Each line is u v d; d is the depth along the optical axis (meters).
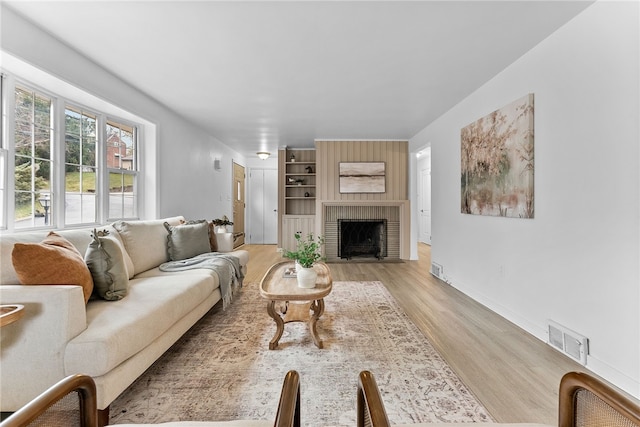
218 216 6.15
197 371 1.98
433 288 3.97
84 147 3.11
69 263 1.78
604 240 1.93
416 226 6.03
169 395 1.73
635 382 1.75
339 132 5.53
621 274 1.83
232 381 1.87
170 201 4.25
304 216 6.56
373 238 6.25
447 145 4.27
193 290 2.37
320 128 5.25
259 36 2.40
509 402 1.68
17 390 1.43
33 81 2.52
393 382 1.86
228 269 3.11
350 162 6.04
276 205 8.44
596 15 1.97
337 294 3.69
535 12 2.09
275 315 2.33
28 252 1.63
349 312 3.07
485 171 3.23
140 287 2.30
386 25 2.25
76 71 2.63
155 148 3.88
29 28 2.21
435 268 4.64
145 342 1.72
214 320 2.87
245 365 2.06
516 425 0.97
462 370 2.00
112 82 3.08
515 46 2.54
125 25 2.26
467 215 3.68
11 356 1.43
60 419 0.75
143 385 1.83
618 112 1.83
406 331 2.61
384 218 6.15
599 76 1.95
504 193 2.90
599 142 1.96
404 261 5.87
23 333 1.43
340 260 5.96
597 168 1.97
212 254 3.42
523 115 2.63
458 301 3.43
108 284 2.01
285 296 2.15
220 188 6.29
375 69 2.98
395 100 3.83
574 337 2.12
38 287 1.47
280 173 6.80
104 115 3.34
